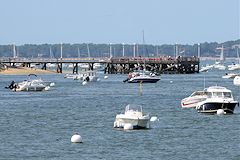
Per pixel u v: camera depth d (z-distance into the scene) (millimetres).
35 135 159375
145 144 144875
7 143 147250
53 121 188250
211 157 130750
